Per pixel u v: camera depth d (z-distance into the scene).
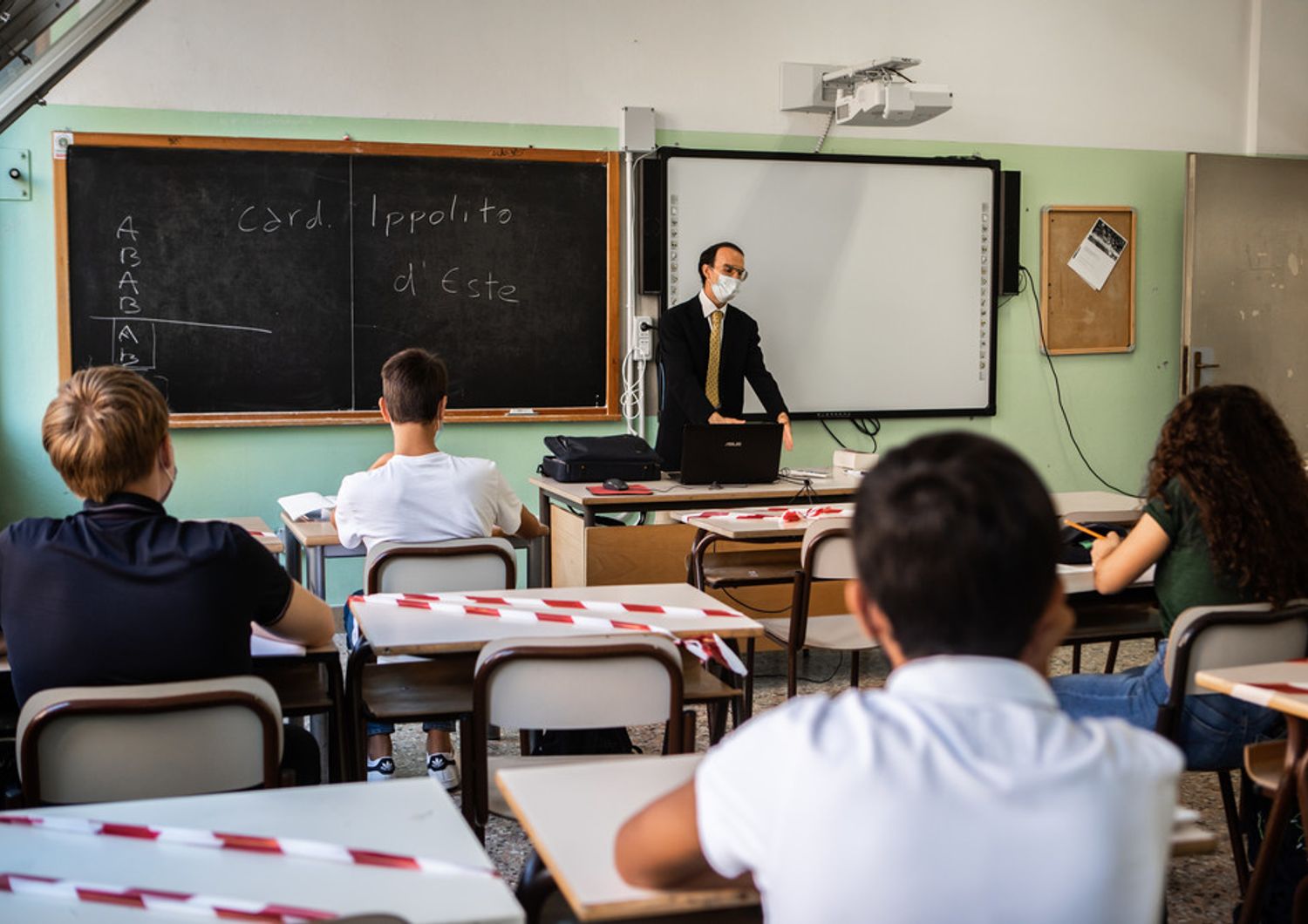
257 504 5.50
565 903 1.50
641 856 1.09
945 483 0.95
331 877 1.21
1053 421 6.66
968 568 0.93
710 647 2.46
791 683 3.50
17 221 5.10
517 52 5.68
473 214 5.66
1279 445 2.41
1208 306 6.61
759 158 6.01
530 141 5.73
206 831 1.32
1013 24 6.42
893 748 0.91
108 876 1.21
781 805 0.93
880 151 6.25
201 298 5.33
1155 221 6.77
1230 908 2.67
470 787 2.43
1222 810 3.29
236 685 1.83
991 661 0.95
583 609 2.62
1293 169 6.73
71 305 5.18
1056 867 0.88
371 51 5.48
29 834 1.32
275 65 5.35
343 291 5.51
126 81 5.17
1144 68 6.67
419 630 2.41
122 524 1.90
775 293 6.12
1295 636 2.38
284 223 5.40
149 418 1.92
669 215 5.91
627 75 5.85
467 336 5.71
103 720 1.78
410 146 5.54
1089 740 0.93
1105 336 6.70
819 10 6.09
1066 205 6.58
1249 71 6.85
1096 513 3.88
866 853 0.89
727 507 4.54
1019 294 6.54
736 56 5.99
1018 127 6.47
